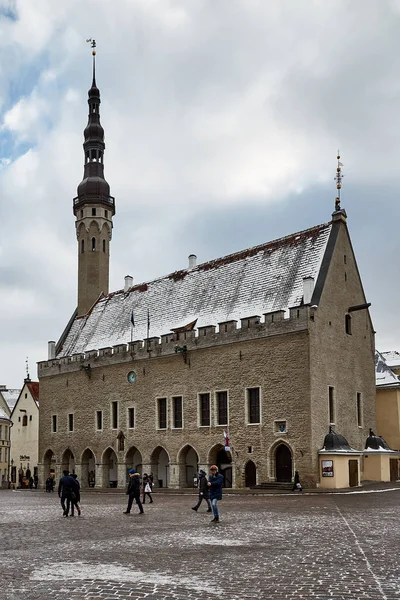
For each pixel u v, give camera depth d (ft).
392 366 251.19
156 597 37.78
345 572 44.86
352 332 192.54
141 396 215.31
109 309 261.24
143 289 251.19
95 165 289.74
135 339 231.50
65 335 273.75
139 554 53.93
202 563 49.08
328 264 184.24
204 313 210.59
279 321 177.27
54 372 254.68
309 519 83.30
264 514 92.38
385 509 98.27
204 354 196.34
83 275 280.10
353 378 189.88
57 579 43.47
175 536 66.18
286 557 51.57
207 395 194.80
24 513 103.09
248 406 182.29
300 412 169.37
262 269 204.13
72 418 243.60
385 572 44.75
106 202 284.41
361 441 189.78
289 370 173.58
